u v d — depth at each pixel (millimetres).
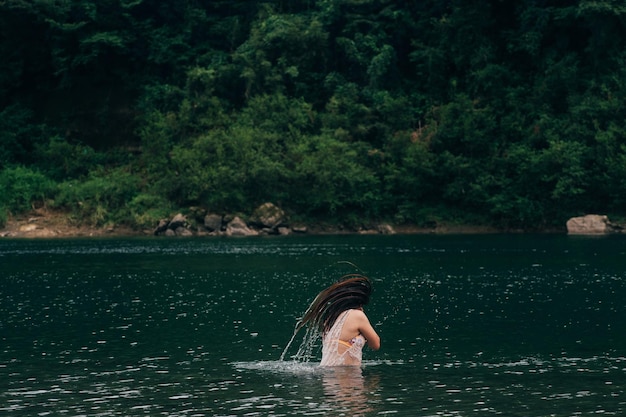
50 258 38500
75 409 9516
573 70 67000
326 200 64938
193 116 71375
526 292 22875
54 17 75188
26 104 76875
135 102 76375
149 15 79562
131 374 11742
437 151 67875
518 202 63688
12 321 17891
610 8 64812
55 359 13070
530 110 68250
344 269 31297
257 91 72250
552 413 9055
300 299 21891
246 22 80250
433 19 74000
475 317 18062
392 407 9359
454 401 9680
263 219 63250
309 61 74500
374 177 66688
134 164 72250
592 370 11812
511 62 72188
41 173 69750
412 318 18000
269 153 66312
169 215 63969
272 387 10648
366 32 75562
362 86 73875
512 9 73062
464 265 32344
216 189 64500
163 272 30578
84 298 22344
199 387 10734
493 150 66750
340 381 11000
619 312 18625
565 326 16516
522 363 12398
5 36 76562
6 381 11289
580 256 36656
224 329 16516
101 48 74500
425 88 74375
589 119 64438
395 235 60938
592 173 62875
